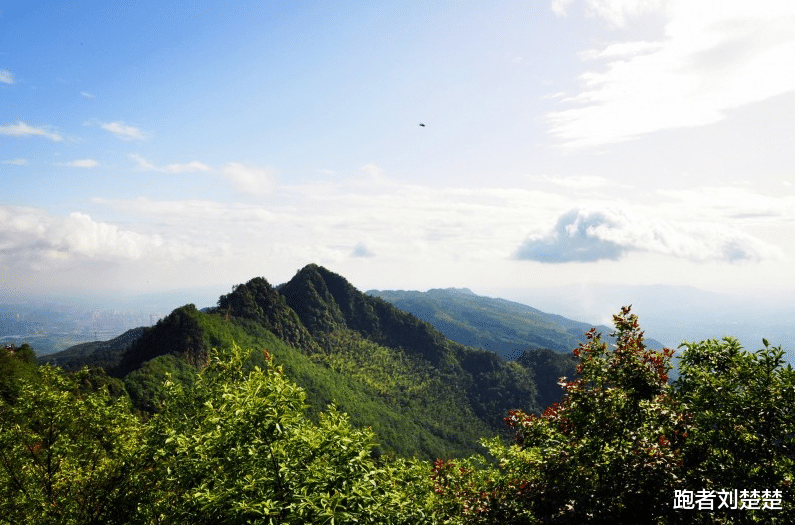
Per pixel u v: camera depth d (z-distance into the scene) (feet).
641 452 35.45
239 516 36.76
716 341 43.32
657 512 32.81
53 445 67.62
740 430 36.27
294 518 35.27
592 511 33.53
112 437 70.90
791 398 35.35
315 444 41.14
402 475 56.95
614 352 42.86
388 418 487.61
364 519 36.52
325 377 495.00
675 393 42.70
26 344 236.63
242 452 42.27
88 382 219.82
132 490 60.08
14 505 62.08
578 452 37.88
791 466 36.14
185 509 42.98
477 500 39.47
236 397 42.83
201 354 366.43
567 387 43.04
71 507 60.13
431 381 653.30
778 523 33.17
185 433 55.88
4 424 66.59
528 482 38.24
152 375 283.38
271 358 48.55
